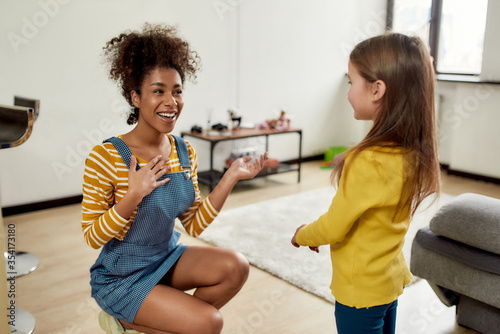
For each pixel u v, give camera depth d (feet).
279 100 15.28
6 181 10.63
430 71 3.88
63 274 7.94
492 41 13.26
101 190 4.30
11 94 10.28
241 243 9.18
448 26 15.48
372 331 4.17
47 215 10.85
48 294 7.26
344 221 3.93
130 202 3.99
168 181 4.43
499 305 5.47
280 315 6.72
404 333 6.21
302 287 7.49
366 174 3.81
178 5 12.34
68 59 10.89
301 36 15.34
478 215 5.67
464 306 6.25
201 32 12.93
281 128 13.84
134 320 4.40
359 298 4.07
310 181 14.12
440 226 5.85
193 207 5.03
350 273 4.10
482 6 14.56
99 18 11.14
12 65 10.19
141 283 4.42
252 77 14.39
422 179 3.95
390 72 3.76
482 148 13.97
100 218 4.11
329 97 16.75
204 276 4.66
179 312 4.23
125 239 4.46
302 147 16.40
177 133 13.15
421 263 6.13
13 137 5.48
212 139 12.04
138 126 4.56
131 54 4.37
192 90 13.12
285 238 9.48
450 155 15.12
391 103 3.80
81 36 10.97
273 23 14.49
